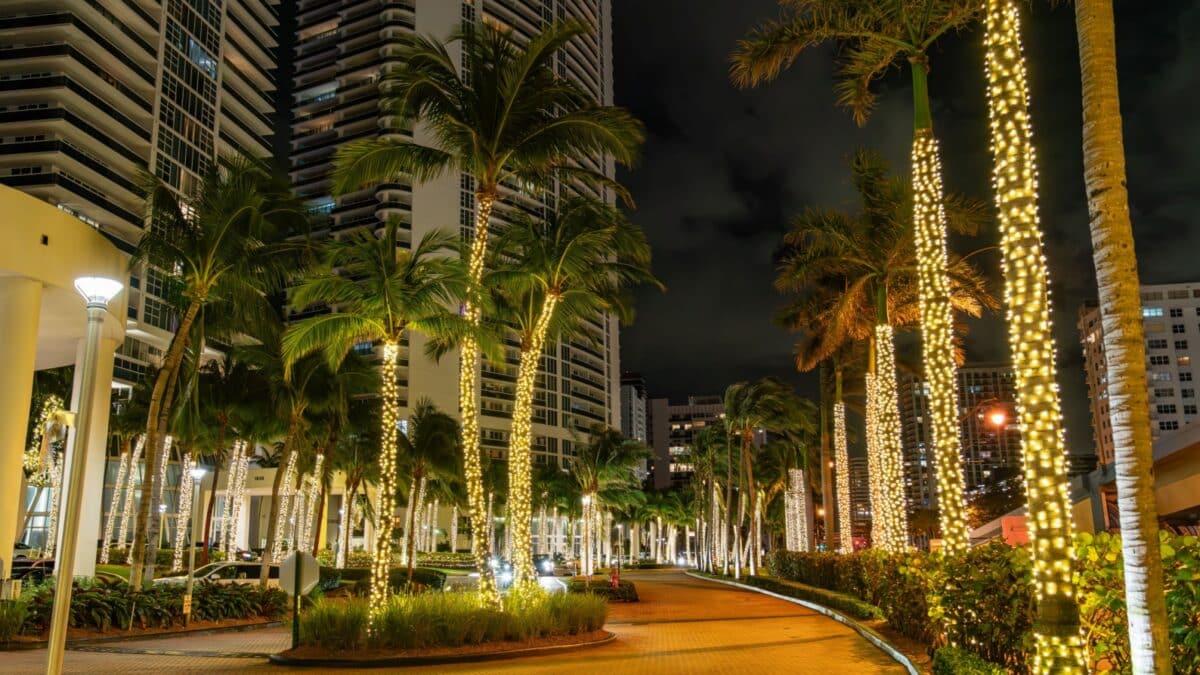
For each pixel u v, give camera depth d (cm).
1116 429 674
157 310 8444
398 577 4338
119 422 5494
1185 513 2784
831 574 3397
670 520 11394
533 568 2259
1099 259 698
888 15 1861
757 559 7319
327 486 5328
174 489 8125
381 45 11744
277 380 3634
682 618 2703
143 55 8606
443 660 1670
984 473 17875
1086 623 881
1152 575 644
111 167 8288
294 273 2677
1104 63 714
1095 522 3016
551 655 1781
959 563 1302
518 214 2494
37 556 4022
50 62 7825
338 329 2036
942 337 1767
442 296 2005
